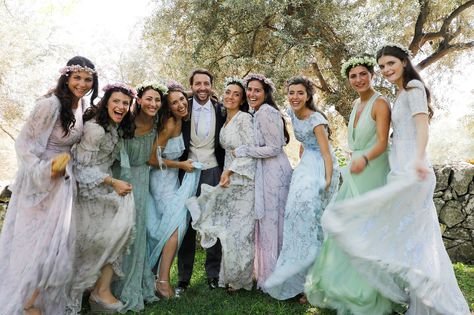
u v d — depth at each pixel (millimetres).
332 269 3520
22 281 3168
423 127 3230
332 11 10344
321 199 3957
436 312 3137
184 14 11258
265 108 4113
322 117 4070
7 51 13055
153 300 3896
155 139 4023
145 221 3926
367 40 10328
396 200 3182
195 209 4074
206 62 10633
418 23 11914
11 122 13945
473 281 4793
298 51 10102
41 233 3277
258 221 4145
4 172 16188
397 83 3473
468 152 27000
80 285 3484
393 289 3277
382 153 3584
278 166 4129
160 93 3896
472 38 13031
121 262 3686
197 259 5789
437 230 3322
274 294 3859
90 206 3568
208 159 4320
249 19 10312
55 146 3424
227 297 4047
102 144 3617
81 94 3412
